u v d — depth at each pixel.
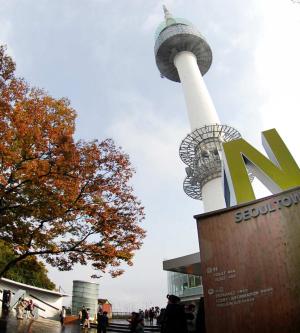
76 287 45.03
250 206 10.62
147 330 28.22
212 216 11.14
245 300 9.54
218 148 54.31
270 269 9.55
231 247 10.38
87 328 28.73
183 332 10.25
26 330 20.42
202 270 10.48
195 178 55.16
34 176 16.61
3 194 16.30
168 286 60.44
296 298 8.91
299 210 9.83
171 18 81.56
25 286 39.00
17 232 17.41
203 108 63.50
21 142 16.91
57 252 17.86
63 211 17.44
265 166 15.44
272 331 8.90
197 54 77.75
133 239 18.64
